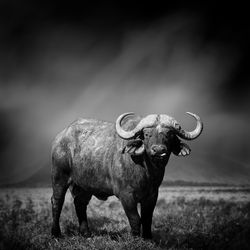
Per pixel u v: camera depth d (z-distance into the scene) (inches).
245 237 1485.0
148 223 1391.5
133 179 1353.3
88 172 1487.5
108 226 1782.7
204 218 1967.3
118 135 1382.9
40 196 4005.9
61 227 1768.0
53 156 1615.4
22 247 1311.5
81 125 1588.3
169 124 1317.7
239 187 5551.2
